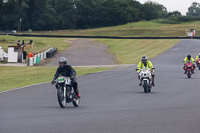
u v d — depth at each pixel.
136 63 148.12
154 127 27.38
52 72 115.38
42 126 28.22
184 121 30.09
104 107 40.19
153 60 156.12
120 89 61.91
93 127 27.62
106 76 90.38
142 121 30.22
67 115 34.12
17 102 46.19
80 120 31.06
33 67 136.88
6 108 40.22
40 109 38.84
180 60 156.12
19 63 160.25
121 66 132.62
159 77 87.06
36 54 172.38
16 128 27.44
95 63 157.00
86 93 55.84
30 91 60.22
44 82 76.94
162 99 47.97
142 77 57.34
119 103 43.84
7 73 117.56
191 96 51.56
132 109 38.19
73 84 40.53
